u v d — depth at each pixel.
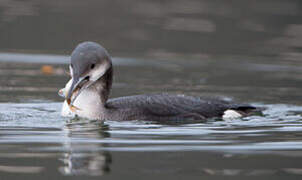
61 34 20.52
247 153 8.98
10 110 12.02
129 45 20.06
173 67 17.81
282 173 8.02
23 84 14.98
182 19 23.28
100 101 11.46
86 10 23.42
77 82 10.80
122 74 16.75
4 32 20.22
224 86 15.45
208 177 7.80
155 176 7.80
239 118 11.77
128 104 11.62
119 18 22.75
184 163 8.41
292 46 20.64
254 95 14.34
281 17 23.69
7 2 23.98
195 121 11.35
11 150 8.93
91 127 10.62
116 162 8.41
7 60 17.81
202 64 18.39
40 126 10.62
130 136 9.95
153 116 11.38
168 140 9.70
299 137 9.98
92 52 11.11
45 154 8.74
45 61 17.89
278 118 11.78
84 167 8.13
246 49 20.17
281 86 15.57
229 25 22.72
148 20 22.70
